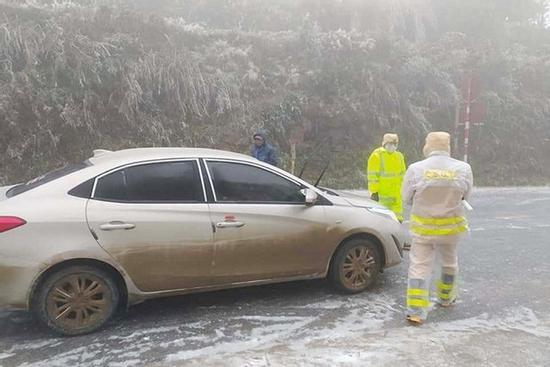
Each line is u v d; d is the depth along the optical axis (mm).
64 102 11422
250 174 4445
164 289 4062
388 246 4961
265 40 16031
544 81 18406
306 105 14281
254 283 4414
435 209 4168
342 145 14641
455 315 4316
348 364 3342
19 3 12852
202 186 4215
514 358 3461
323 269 4707
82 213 3760
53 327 3742
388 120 15320
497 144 16359
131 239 3865
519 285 5199
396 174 6594
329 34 16234
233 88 13945
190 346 3643
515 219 9172
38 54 11578
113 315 4246
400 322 4137
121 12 13523
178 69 13102
